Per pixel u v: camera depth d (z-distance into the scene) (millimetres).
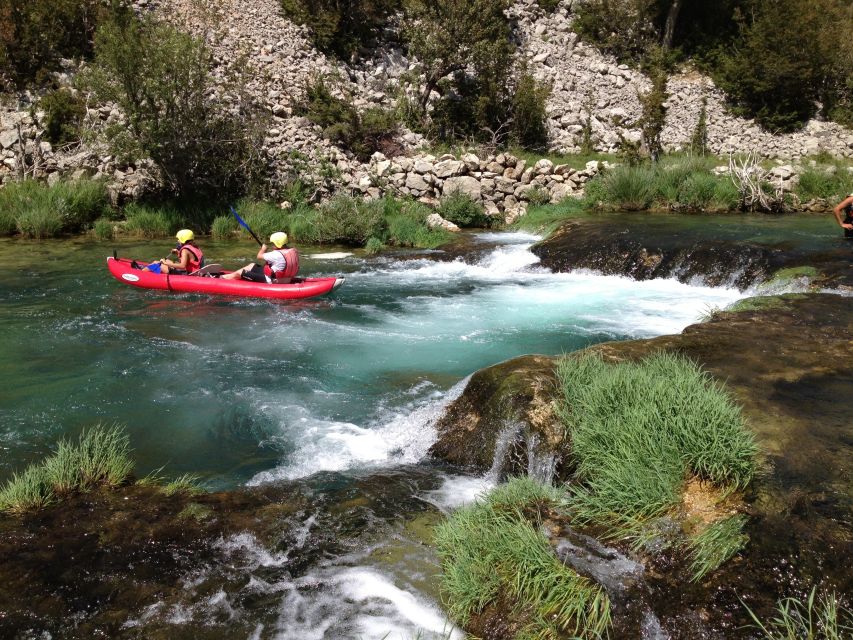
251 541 3857
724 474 3695
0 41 16609
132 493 4355
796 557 3205
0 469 4777
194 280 9727
